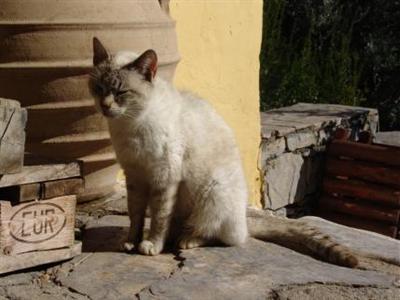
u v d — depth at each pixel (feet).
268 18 11.00
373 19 13.52
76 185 4.10
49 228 4.03
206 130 4.47
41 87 4.73
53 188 4.00
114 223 4.88
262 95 10.71
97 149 4.99
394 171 7.56
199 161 4.42
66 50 4.68
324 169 8.11
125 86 4.16
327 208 7.98
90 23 4.69
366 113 9.05
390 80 13.38
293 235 4.75
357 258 4.55
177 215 4.61
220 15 6.74
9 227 3.87
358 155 7.77
